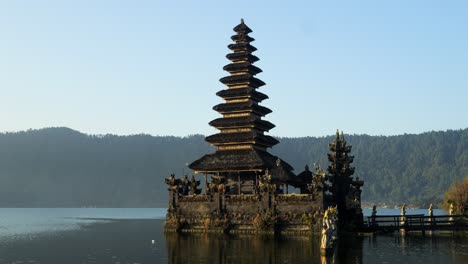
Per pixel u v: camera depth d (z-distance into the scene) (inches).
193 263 2143.2
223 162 3914.9
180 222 3614.7
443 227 3452.3
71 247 2987.2
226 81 4291.3
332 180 3777.1
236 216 3469.5
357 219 3654.0
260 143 4106.8
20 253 2691.9
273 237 3144.7
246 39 4389.8
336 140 3892.7
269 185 3400.6
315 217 3235.7
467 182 5113.2
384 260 2159.2
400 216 3558.1
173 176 3752.5
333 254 2340.1
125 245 3068.4
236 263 2121.1
